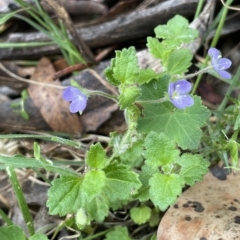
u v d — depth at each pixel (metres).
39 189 0.26
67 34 0.29
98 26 0.30
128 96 0.19
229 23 0.29
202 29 0.28
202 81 0.29
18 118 0.28
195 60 0.29
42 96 0.28
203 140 0.24
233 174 0.22
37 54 0.30
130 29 0.29
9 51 0.30
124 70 0.19
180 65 0.23
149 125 0.21
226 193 0.22
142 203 0.24
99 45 0.30
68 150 0.27
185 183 0.21
